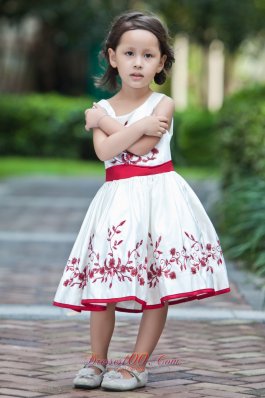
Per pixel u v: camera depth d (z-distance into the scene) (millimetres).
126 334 6656
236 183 11422
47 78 31891
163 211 5133
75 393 5117
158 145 5230
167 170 5242
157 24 5238
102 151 5199
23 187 20172
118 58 5258
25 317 7203
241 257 9938
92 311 5258
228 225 11242
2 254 10750
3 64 30250
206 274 5125
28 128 28484
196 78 36938
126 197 5141
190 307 7664
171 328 6895
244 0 26250
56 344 6324
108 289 5008
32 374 5523
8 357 5930
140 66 5188
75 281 5160
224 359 6008
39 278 9125
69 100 28719
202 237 5230
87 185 21031
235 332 6816
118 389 5145
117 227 5070
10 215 14852
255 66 37281
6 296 8102
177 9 27203
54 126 28406
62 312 7305
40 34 30391
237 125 12391
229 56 32375
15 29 29984
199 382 5410
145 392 5160
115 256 5027
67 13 24078
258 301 7875
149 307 5117
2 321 7062
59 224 13789
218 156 13992
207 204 15469
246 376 5574
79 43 25375
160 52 5277
